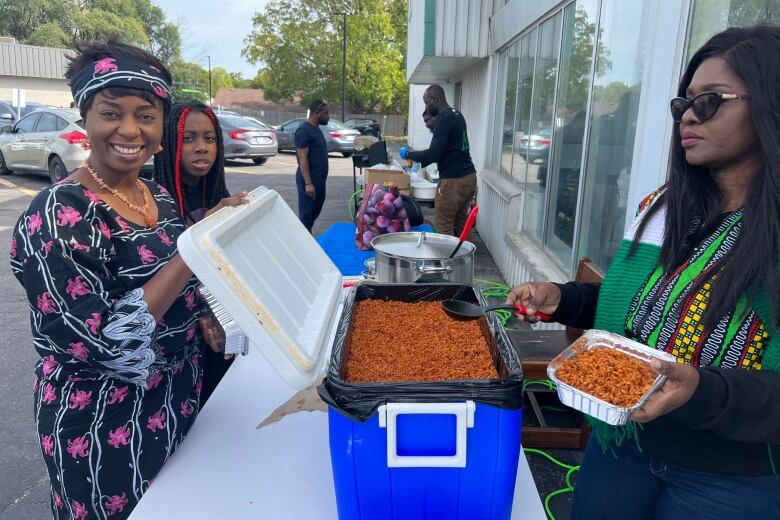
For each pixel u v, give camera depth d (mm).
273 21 35156
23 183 10609
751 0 1692
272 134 15195
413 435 976
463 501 1020
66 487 1263
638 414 902
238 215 1104
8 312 4535
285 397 1637
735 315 988
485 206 6391
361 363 1222
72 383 1245
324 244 3865
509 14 5105
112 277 1228
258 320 897
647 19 2314
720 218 1073
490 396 952
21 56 25016
